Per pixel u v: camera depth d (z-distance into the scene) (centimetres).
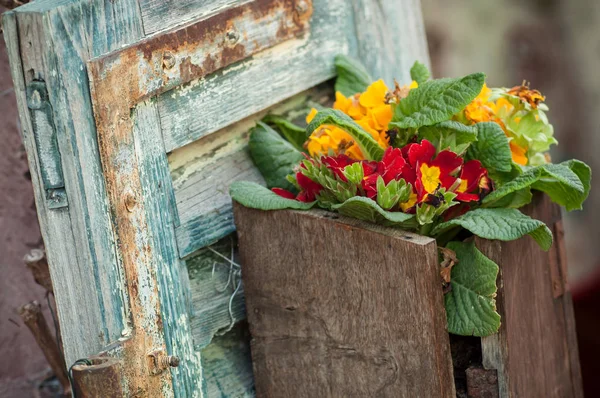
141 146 148
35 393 168
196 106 151
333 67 162
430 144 147
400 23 168
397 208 146
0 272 170
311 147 154
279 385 154
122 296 146
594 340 247
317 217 148
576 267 276
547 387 155
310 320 151
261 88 156
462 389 150
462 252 147
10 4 153
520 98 152
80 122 143
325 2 161
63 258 146
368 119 152
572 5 267
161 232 149
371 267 146
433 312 144
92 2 143
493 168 149
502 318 148
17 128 169
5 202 169
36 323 158
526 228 144
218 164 155
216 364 156
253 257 153
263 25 155
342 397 150
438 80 149
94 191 144
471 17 268
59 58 142
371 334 147
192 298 153
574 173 147
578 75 273
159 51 148
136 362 147
